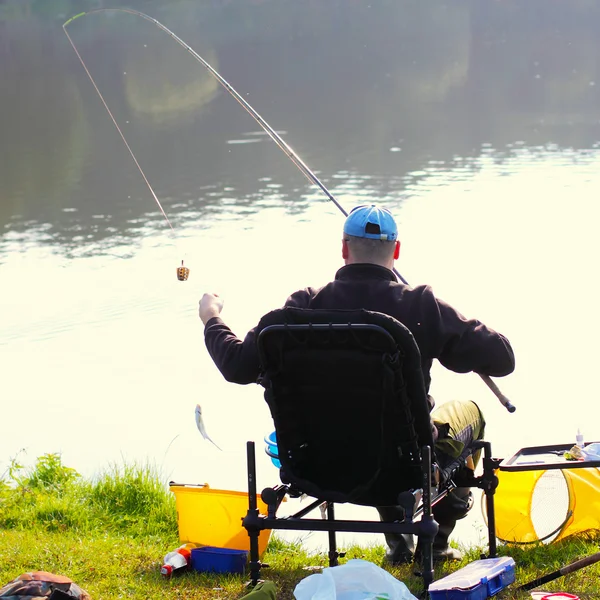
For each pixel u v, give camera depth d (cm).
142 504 556
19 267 1370
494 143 2248
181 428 758
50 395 854
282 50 3938
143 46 3741
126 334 1040
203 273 1274
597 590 350
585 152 2080
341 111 2856
